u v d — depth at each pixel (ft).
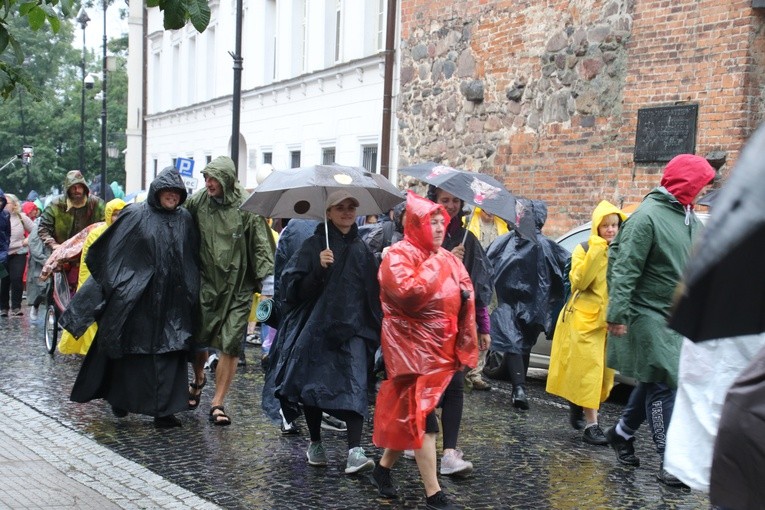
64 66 233.35
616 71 44.93
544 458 24.09
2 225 51.21
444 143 57.93
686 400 17.60
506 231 34.73
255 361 39.42
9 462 22.61
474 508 19.79
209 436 25.91
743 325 7.92
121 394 26.78
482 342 23.62
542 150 49.65
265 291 36.96
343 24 74.08
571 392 25.82
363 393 21.66
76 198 40.78
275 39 89.97
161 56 121.60
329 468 22.75
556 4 48.42
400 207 24.00
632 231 21.70
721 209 6.89
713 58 40.42
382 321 20.86
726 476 10.68
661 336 21.49
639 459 23.99
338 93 74.13
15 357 39.22
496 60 53.11
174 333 26.55
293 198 23.99
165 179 26.66
